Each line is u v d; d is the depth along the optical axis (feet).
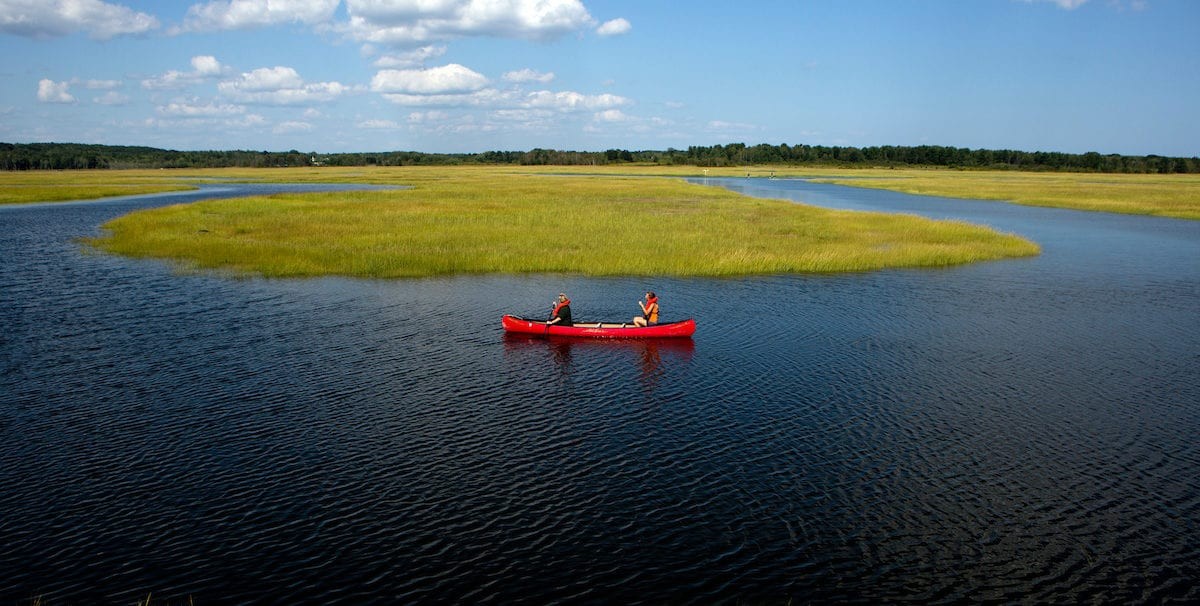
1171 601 38.14
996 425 59.16
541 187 323.98
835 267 128.26
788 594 38.55
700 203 237.45
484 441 55.67
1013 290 112.47
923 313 96.84
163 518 44.96
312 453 53.52
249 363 73.61
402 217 184.24
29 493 47.65
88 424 58.29
